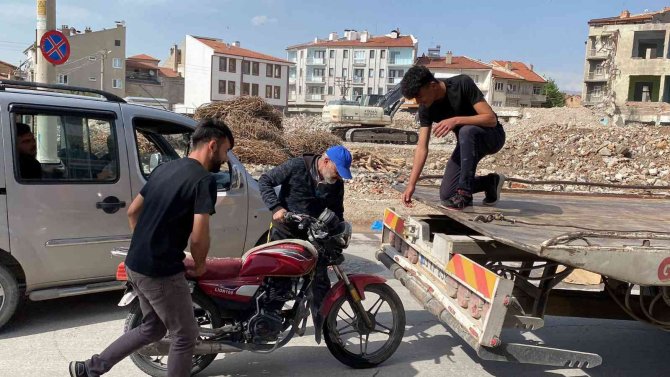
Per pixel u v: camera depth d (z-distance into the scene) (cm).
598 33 6438
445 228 554
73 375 373
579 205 603
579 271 521
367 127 3198
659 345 569
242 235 633
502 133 509
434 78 493
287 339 441
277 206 454
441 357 511
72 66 7200
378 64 9656
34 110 507
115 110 560
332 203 477
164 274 356
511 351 384
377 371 476
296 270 430
